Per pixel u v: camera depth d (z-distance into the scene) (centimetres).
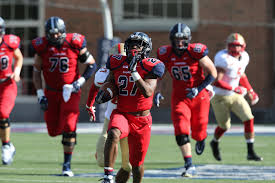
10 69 3303
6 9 8519
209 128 6656
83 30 8125
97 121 7425
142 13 8125
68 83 3016
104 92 2108
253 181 2620
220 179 2694
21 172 2934
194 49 2916
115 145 2033
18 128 6869
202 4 7919
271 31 7744
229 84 3553
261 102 7644
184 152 2845
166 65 2986
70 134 2875
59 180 2614
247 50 7725
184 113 2927
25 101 8312
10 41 3269
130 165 2241
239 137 5550
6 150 3288
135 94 2083
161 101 7725
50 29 2914
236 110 3575
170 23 8006
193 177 2767
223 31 7844
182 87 2955
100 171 3011
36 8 8425
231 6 7812
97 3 8100
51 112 3072
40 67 3038
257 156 3566
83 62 3034
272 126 7081
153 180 2644
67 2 8181
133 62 2022
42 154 3934
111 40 7200
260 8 7744
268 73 7681
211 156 3878
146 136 2111
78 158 3672
